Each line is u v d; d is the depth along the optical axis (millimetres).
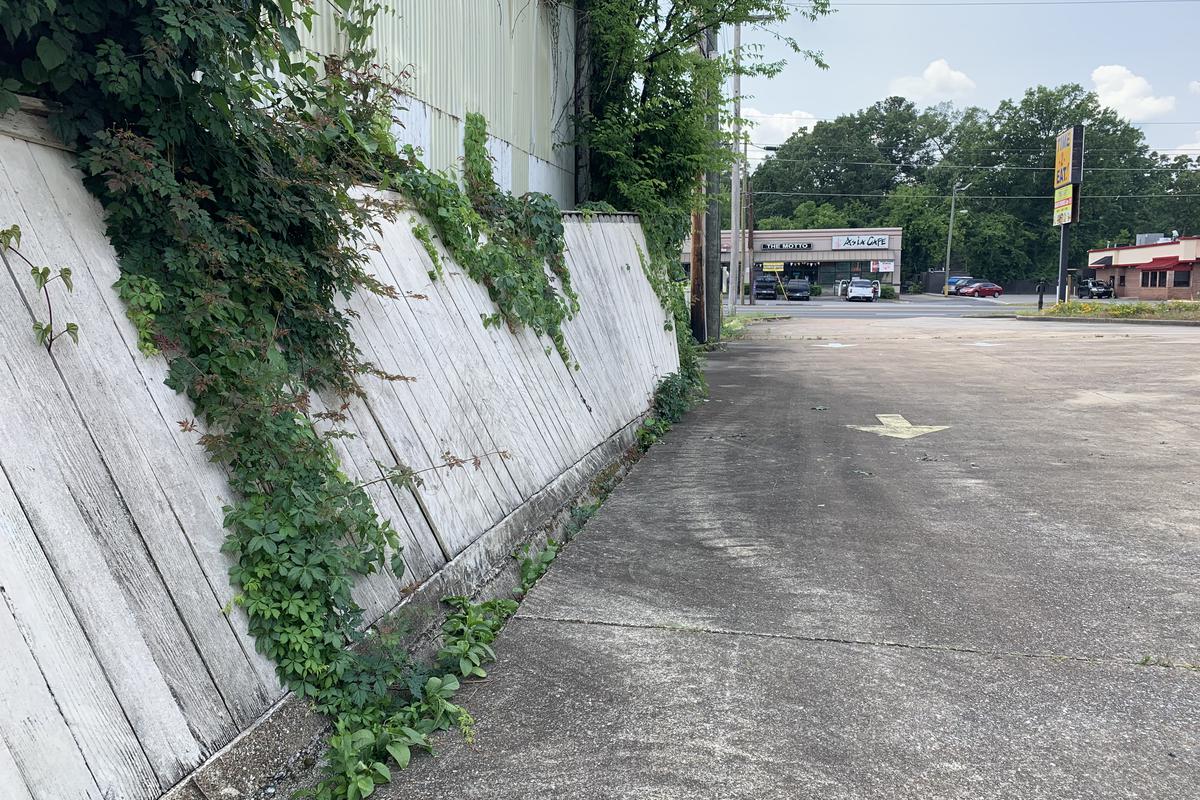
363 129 4949
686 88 12016
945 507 6102
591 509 6152
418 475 4211
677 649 3801
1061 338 22141
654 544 5340
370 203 4215
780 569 4840
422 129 6285
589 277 8562
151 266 3020
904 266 87938
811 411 10594
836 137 104000
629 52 11219
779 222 97438
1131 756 2910
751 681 3486
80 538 2428
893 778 2797
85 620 2334
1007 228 84062
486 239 6297
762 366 16172
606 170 11367
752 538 5438
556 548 5309
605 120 11109
